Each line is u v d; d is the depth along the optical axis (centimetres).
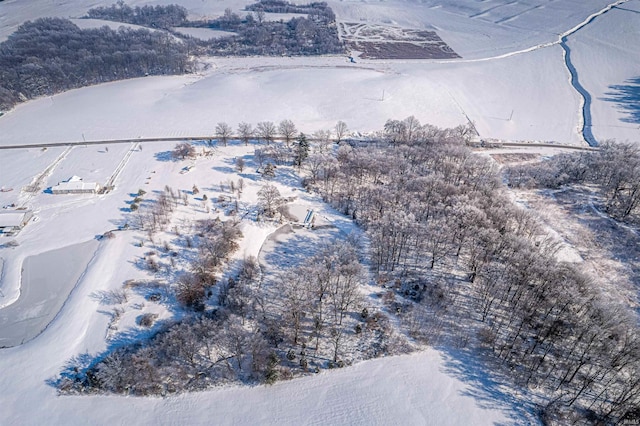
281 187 14650
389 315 9769
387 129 17950
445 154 15625
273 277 10894
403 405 7944
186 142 17662
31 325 9500
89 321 9488
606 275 11044
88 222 12638
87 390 8031
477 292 10300
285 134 17362
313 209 13650
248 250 11850
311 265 10406
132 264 11038
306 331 9269
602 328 8256
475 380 8394
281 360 8638
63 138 17912
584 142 19338
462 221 10981
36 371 8438
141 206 13338
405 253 11544
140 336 9144
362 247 11869
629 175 13788
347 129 19475
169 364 8425
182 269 10931
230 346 8494
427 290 10338
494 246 10662
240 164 15512
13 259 11231
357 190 14512
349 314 9738
